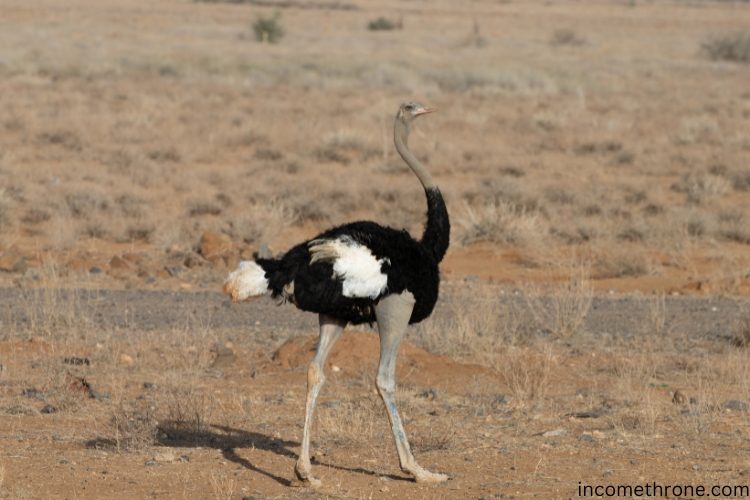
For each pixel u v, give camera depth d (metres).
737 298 49.84
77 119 117.44
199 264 57.22
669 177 95.06
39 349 36.75
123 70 179.88
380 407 29.62
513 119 129.50
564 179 91.38
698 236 67.75
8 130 110.69
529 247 63.97
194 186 84.75
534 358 36.62
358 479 22.83
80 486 21.58
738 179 88.69
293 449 25.56
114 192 78.69
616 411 29.81
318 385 21.81
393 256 21.30
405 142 24.00
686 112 138.75
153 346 37.69
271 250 62.62
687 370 35.41
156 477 22.56
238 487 21.92
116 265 55.72
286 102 145.75
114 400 30.22
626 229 67.69
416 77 173.75
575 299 45.81
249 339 39.59
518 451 25.52
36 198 75.00
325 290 20.80
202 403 29.09
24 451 24.31
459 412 29.98
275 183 85.88
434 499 21.28
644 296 50.12
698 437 26.81
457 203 78.12
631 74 195.12
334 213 74.38
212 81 170.88
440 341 38.62
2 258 54.25
